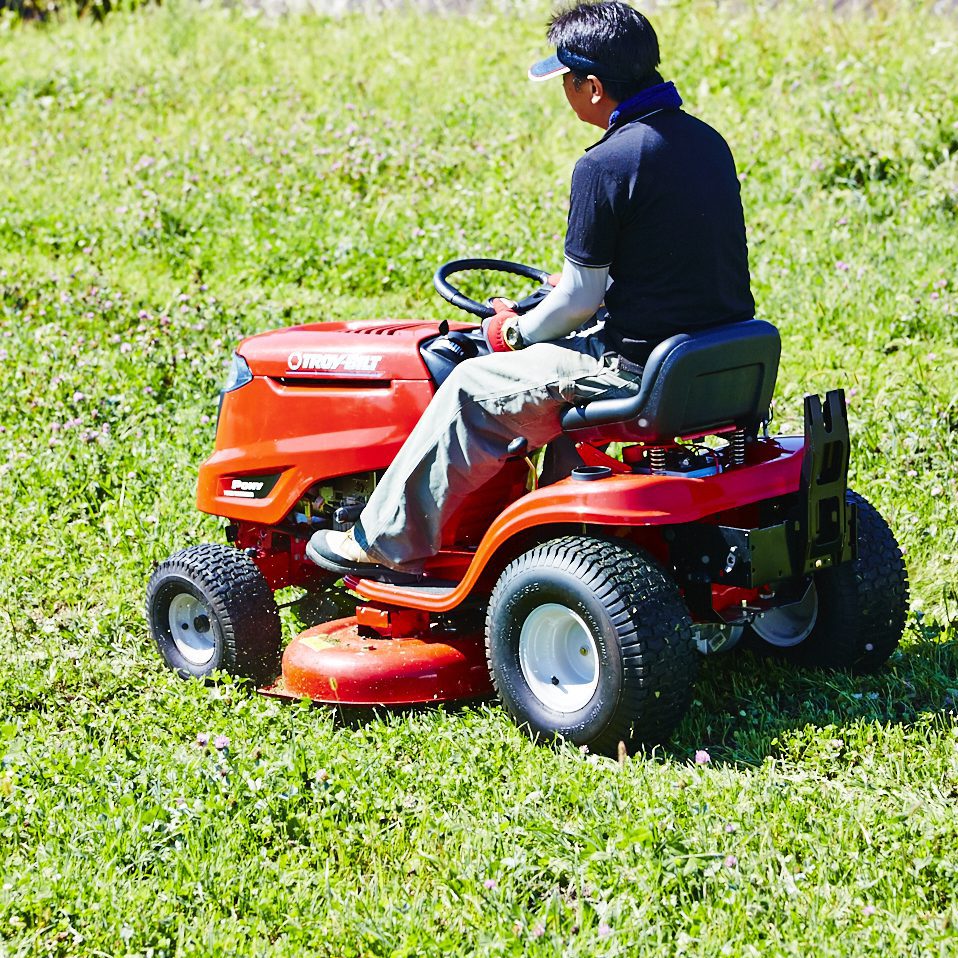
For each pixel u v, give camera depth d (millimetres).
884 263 30891
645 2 50031
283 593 21266
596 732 15109
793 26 45438
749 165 37188
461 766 15133
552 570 15141
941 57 40188
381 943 12148
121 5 63656
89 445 25531
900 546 20453
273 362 18812
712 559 15352
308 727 16531
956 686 16703
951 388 25156
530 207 36375
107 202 40125
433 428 16344
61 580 21688
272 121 45125
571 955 11742
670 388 14641
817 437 15125
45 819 14398
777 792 13977
